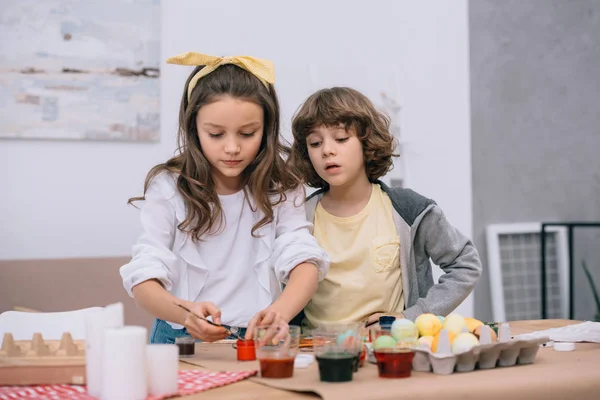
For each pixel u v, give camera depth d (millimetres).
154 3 2896
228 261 1503
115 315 948
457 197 3424
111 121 2850
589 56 4117
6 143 2760
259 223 1496
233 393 939
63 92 2797
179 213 1457
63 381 998
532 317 3898
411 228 1593
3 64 2732
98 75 2830
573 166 4082
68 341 1037
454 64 3418
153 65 2898
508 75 3906
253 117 1374
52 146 2807
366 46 3238
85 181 2846
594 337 1369
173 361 933
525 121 3953
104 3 2836
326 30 3172
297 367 1109
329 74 3135
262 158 1489
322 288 1604
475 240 3812
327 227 1642
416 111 3334
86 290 2672
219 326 1165
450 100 3410
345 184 1623
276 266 1434
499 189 3881
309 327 1604
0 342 1265
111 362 888
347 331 1036
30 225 2785
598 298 3859
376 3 3252
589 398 1025
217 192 1520
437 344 1066
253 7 3062
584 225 3607
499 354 1104
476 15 3816
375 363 1139
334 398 880
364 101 1592
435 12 3379
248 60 1413
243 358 1175
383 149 1612
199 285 1472
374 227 1609
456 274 1582
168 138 2947
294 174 1549
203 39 2992
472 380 993
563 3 4051
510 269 3861
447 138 3400
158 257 1361
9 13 2736
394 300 1606
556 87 4035
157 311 1261
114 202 2881
